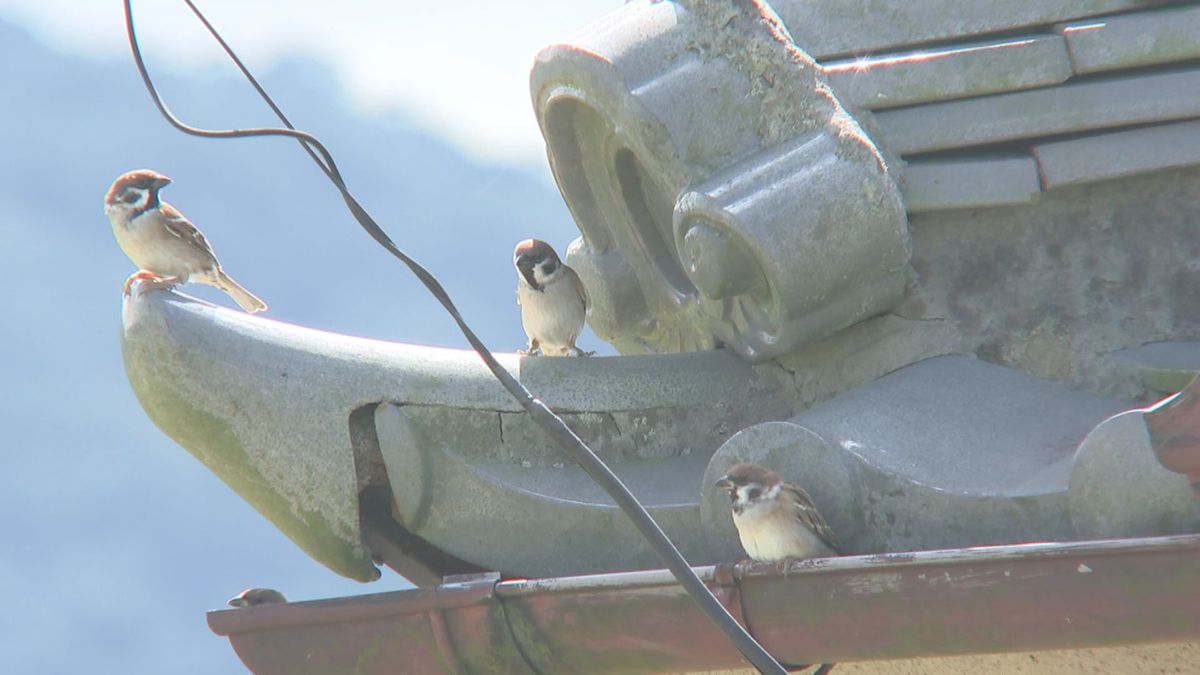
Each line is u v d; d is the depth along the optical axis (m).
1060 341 9.70
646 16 10.67
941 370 9.74
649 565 9.65
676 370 10.66
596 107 10.59
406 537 10.28
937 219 10.02
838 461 8.98
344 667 9.54
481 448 10.12
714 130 10.13
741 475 8.94
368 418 10.09
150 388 9.94
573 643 9.03
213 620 9.79
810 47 10.47
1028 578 7.71
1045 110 9.80
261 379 9.94
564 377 10.49
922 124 10.03
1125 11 9.80
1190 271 9.63
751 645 7.37
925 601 7.98
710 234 9.82
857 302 9.96
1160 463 7.80
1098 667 8.34
